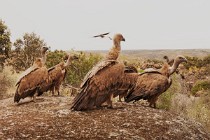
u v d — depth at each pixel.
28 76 12.50
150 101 12.41
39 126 9.66
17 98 12.40
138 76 11.88
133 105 11.98
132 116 10.69
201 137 10.88
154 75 12.19
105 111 10.91
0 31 37.75
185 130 10.69
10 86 27.25
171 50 136.38
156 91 11.98
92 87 10.73
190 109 20.05
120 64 11.09
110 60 11.07
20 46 40.03
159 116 11.00
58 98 13.04
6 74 28.92
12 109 11.58
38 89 12.64
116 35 11.45
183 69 49.38
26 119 10.21
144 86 12.04
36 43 40.09
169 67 12.41
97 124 9.94
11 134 9.20
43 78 12.64
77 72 23.39
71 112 10.66
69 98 13.07
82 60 23.62
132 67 11.66
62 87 20.91
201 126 11.84
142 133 9.87
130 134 9.66
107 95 10.98
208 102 25.59
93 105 10.85
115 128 9.84
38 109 11.38
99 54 24.94
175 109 19.44
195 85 36.16
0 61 37.22
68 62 14.00
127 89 11.35
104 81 10.77
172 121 10.88
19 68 39.41
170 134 10.17
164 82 12.06
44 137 9.14
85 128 9.67
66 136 9.25
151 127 10.23
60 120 10.06
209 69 46.09
